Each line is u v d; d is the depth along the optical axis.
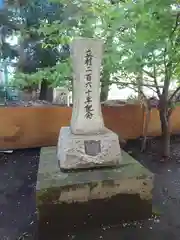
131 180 2.69
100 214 2.65
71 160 2.88
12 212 2.88
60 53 5.72
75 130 3.02
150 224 2.65
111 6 3.61
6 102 5.60
